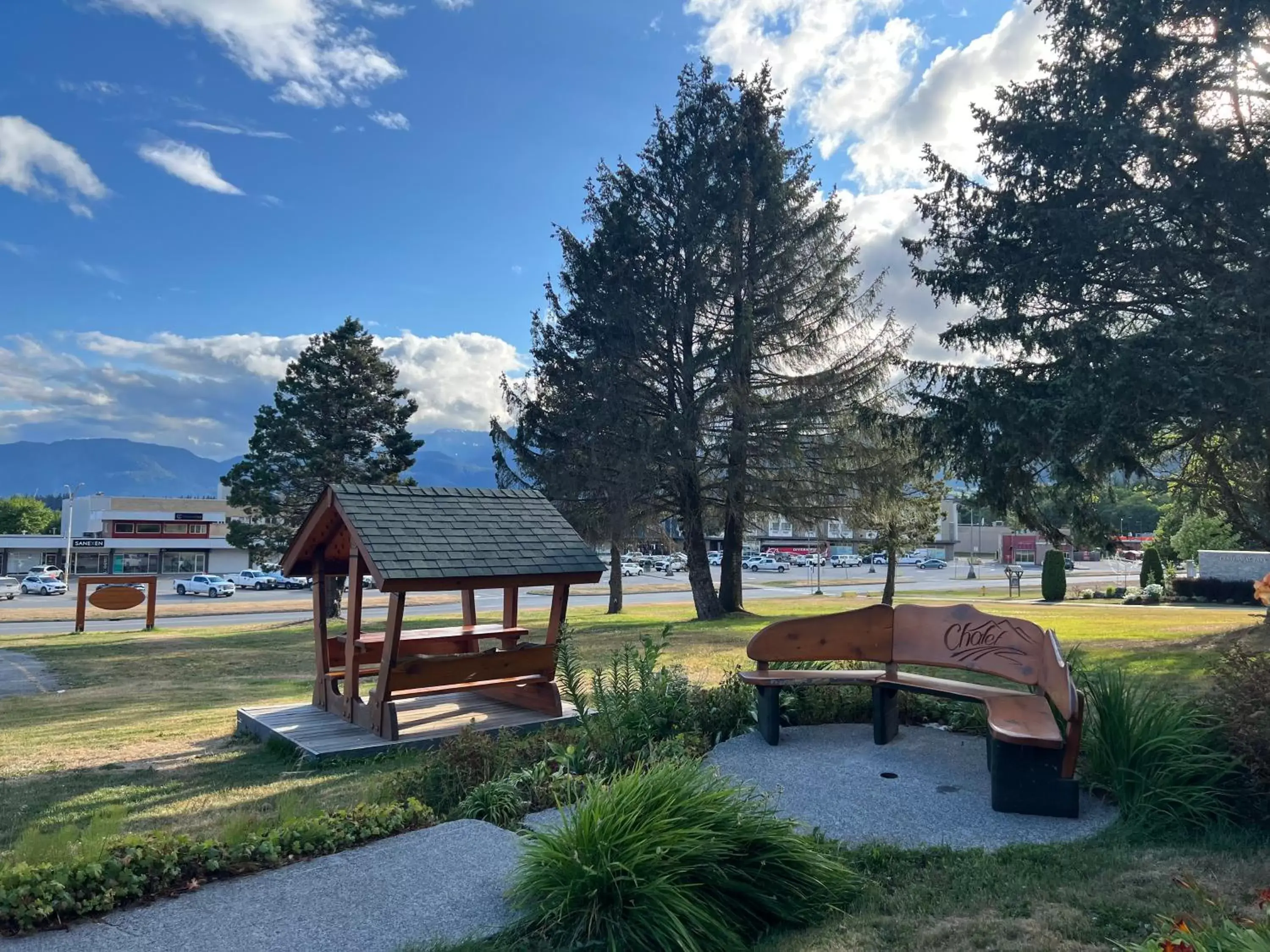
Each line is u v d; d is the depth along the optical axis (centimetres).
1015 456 1377
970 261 1486
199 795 700
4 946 372
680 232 2431
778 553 10112
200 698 1370
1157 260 1258
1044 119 1409
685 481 2462
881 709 708
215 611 4200
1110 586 4809
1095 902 401
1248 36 1210
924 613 734
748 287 2447
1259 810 500
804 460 2353
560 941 375
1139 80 1307
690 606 3691
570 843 405
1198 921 349
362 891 432
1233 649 596
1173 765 519
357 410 3622
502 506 1017
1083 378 1202
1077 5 1373
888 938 377
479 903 418
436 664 897
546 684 968
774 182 2422
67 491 8725
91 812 654
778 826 437
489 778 612
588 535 2500
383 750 834
